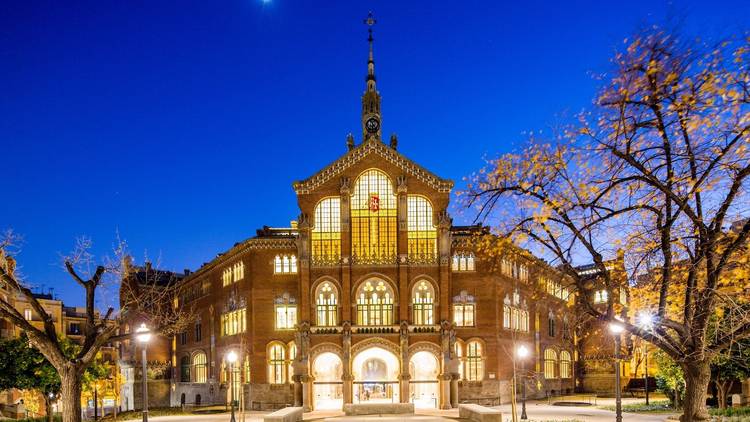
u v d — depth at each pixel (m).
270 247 86.81
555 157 25.69
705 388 25.23
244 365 87.38
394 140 92.31
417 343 81.25
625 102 23.28
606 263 26.62
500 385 82.94
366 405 61.03
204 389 102.31
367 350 82.88
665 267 24.70
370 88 95.81
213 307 100.12
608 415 60.06
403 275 82.38
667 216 24.33
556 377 100.56
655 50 22.78
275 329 85.19
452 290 84.81
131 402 118.00
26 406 91.44
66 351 72.00
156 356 119.56
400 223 83.25
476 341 83.81
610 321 25.83
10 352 66.88
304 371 79.62
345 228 83.44
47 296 127.38
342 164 84.94
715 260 24.58
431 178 84.69
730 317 26.20
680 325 25.09
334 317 83.31
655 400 81.88
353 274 83.19
